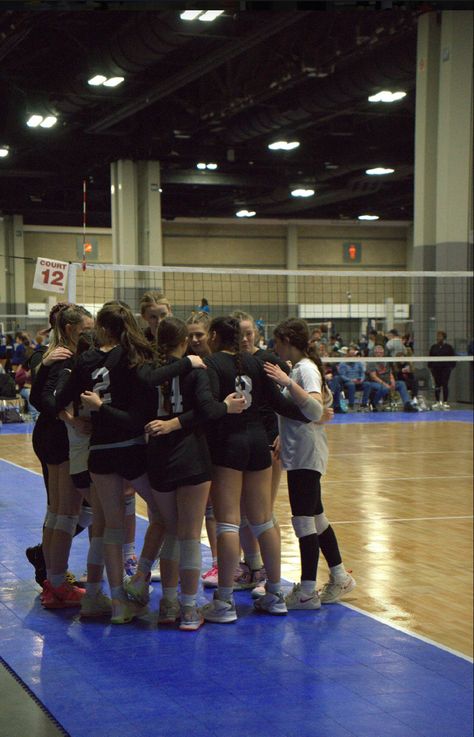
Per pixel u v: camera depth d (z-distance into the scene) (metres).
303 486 4.76
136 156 27.34
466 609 4.91
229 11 16.39
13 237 37.25
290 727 3.32
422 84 19.72
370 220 41.94
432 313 20.33
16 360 19.34
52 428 4.71
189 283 33.78
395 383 19.09
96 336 4.55
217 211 38.62
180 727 3.30
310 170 31.47
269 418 5.00
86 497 4.71
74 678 3.79
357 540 6.75
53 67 21.66
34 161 29.23
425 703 3.56
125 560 5.38
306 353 4.80
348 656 4.10
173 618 4.58
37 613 4.75
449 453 12.13
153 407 4.37
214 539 5.26
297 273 14.74
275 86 20.62
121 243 28.00
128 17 18.16
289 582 5.45
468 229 19.53
